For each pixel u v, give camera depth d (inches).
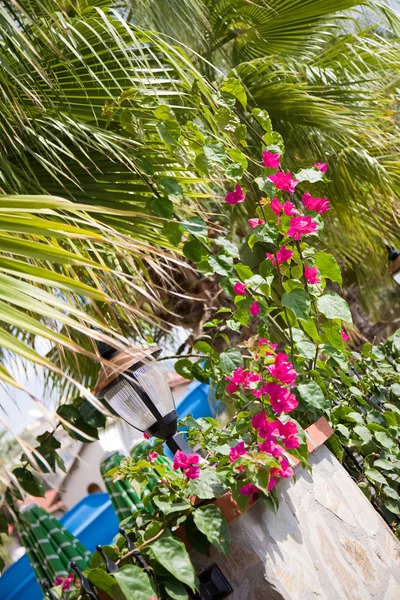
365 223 177.6
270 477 72.1
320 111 154.2
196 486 70.2
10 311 43.3
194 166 88.4
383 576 89.7
